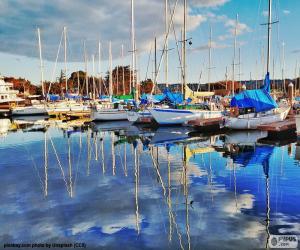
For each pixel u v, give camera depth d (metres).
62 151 19.59
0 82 69.75
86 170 14.30
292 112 30.73
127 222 8.17
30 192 10.97
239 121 25.56
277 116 26.62
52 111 50.69
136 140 24.08
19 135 28.11
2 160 16.84
